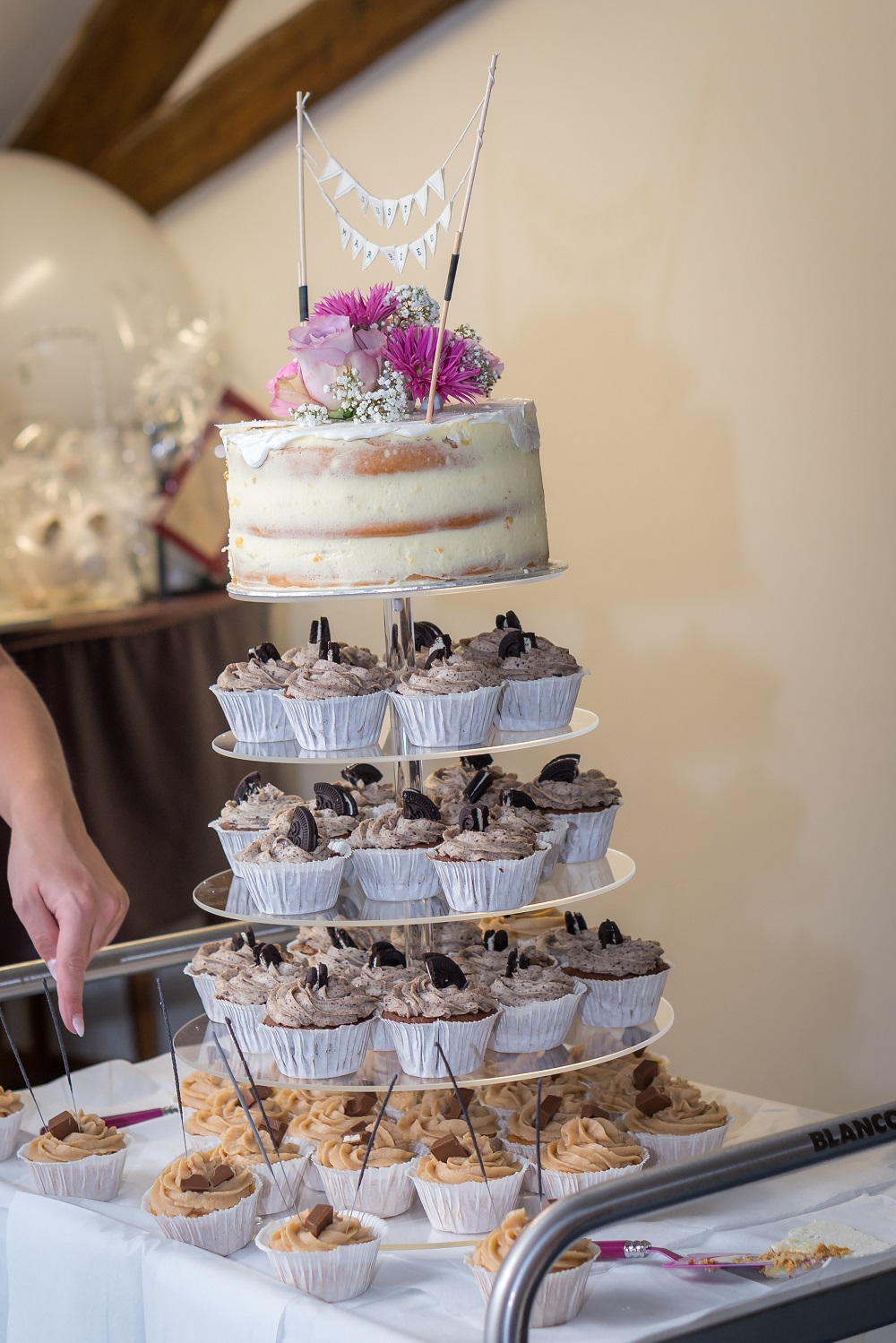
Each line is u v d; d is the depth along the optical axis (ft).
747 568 8.70
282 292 10.85
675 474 8.93
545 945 5.32
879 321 8.00
